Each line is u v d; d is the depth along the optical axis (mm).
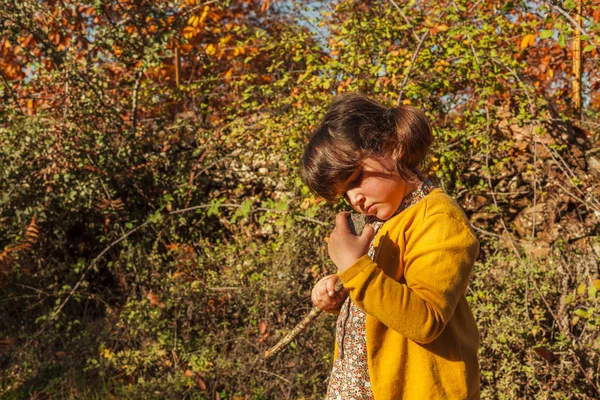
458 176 4398
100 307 4832
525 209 4516
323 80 4367
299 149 4316
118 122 5176
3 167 4734
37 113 4973
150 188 5168
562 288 3725
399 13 4848
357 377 1816
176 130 5410
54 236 5027
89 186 4836
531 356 3459
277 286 4180
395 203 1756
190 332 4301
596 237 4242
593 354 3447
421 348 1710
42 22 5574
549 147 4496
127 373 4047
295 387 3770
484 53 4203
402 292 1617
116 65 5621
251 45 5750
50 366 4289
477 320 3619
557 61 5480
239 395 3797
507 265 3900
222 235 5008
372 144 1704
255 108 4848
